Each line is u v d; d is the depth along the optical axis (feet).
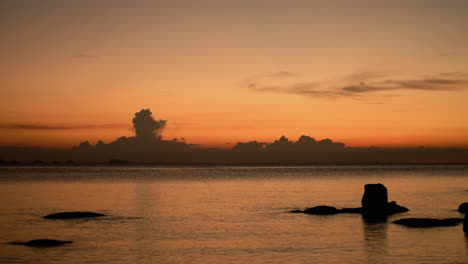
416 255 115.85
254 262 110.42
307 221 174.60
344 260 111.65
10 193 317.01
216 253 119.65
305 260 112.06
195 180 558.97
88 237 140.36
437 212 201.36
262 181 524.93
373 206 191.62
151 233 148.15
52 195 301.22
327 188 384.27
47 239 130.72
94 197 287.48
